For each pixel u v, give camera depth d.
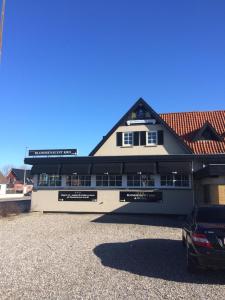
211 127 28.62
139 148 29.23
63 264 10.69
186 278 9.05
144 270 9.92
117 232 17.67
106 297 7.54
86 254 12.18
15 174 97.38
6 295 7.66
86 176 28.61
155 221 23.03
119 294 7.75
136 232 17.69
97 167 27.67
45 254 12.19
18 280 8.89
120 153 29.48
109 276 9.28
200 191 25.95
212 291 7.94
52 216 26.14
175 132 28.55
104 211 27.84
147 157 27.00
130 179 27.73
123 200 27.56
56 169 28.42
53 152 28.80
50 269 10.05
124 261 11.08
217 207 10.62
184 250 12.81
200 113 32.53
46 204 28.95
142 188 27.31
